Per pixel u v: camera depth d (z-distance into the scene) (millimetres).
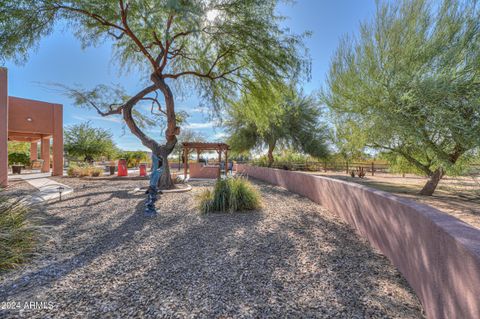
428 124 6594
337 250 3131
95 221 4328
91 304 1913
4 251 2570
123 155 27766
